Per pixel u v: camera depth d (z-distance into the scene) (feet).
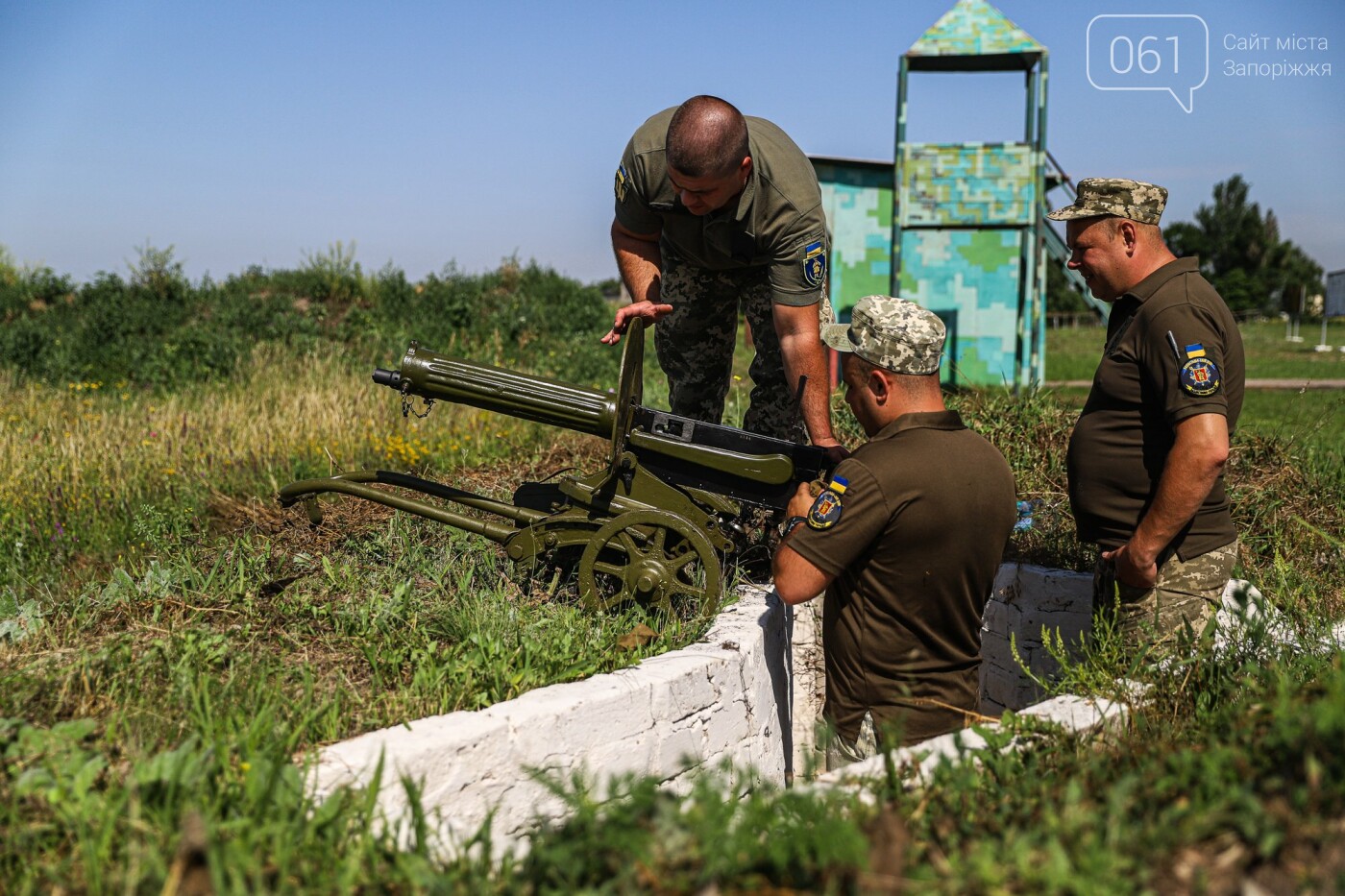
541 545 12.50
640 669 10.53
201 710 8.79
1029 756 8.02
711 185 11.96
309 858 6.79
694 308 15.07
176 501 18.51
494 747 8.82
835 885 5.63
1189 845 5.81
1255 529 15.88
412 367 12.51
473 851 8.57
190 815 6.06
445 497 13.30
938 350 10.06
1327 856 5.52
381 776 7.75
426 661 10.27
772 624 12.63
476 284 48.21
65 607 11.98
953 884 5.43
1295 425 22.33
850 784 7.67
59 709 8.88
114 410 30.12
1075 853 5.69
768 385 15.16
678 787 10.53
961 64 34.42
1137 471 10.36
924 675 10.10
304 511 17.15
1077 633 13.61
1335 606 12.95
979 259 34.55
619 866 5.97
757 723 11.87
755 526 14.75
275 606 11.85
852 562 10.15
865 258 35.76
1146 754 7.56
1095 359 63.10
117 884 6.28
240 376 37.11
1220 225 230.89
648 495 12.46
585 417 12.25
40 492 19.60
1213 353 9.56
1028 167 33.19
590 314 47.80
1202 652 9.48
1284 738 6.39
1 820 7.19
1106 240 10.45
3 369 38.68
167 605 11.76
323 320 43.86
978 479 9.82
